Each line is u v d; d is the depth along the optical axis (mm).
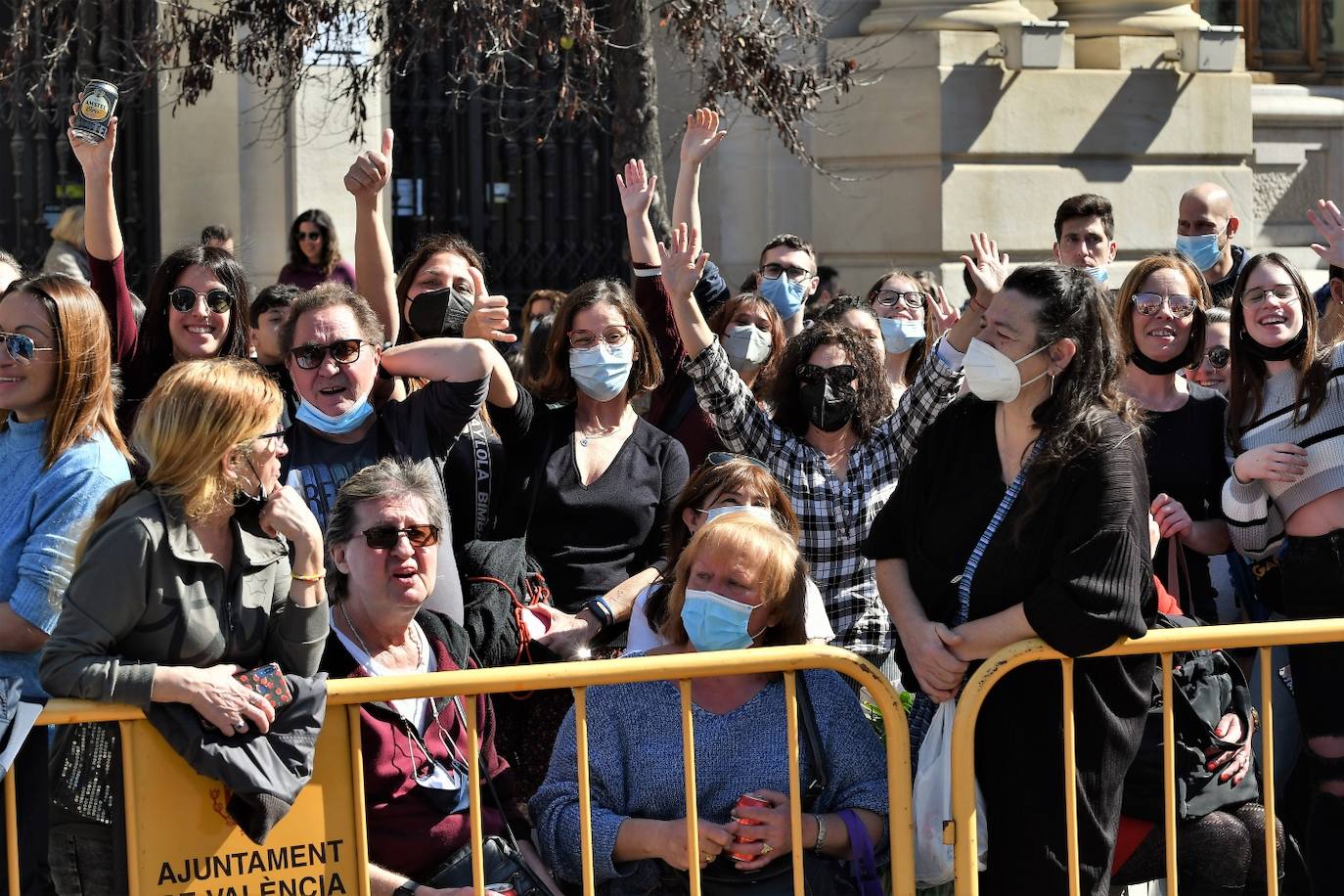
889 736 3488
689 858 3402
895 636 4293
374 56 7906
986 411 3592
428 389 4254
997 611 3475
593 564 4734
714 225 10250
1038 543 3412
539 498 4727
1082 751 3479
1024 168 10008
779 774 3559
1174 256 4938
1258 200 11625
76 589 3174
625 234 10172
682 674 3385
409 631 3725
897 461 4797
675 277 4863
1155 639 3486
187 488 3215
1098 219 6777
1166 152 10445
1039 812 3461
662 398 5520
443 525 3688
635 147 7438
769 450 4785
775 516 4184
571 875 3531
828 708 3631
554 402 4926
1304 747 4070
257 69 7586
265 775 3152
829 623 4391
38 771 3189
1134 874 3787
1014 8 10062
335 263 8406
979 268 4641
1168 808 3600
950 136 9758
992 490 3506
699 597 3604
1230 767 3859
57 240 7961
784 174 10242
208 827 3203
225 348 4824
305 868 3266
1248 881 3916
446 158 9859
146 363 4824
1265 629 3578
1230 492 4406
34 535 3500
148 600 3188
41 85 8219
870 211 10023
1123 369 3518
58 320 3555
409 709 3600
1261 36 11930
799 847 3422
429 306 4953
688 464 4980
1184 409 4887
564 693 4316
